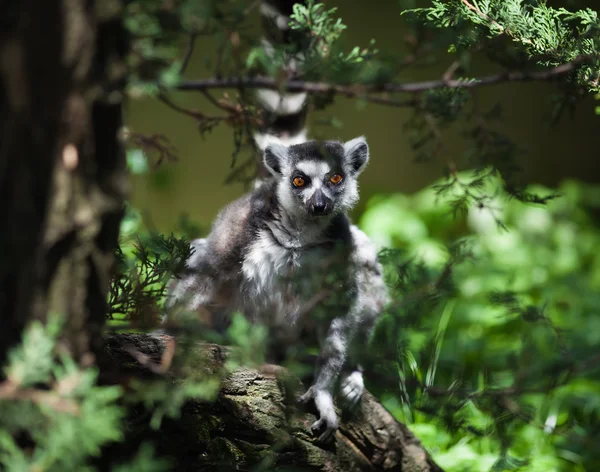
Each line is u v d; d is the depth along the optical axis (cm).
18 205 541
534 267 2348
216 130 2739
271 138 1214
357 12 2861
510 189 1006
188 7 608
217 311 1166
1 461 527
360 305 1059
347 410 1015
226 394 851
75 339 588
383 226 2414
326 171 1181
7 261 548
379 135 2970
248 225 1141
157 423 616
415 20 924
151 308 774
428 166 3002
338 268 964
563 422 1412
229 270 1128
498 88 3092
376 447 1038
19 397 508
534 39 878
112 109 573
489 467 1183
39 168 543
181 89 847
